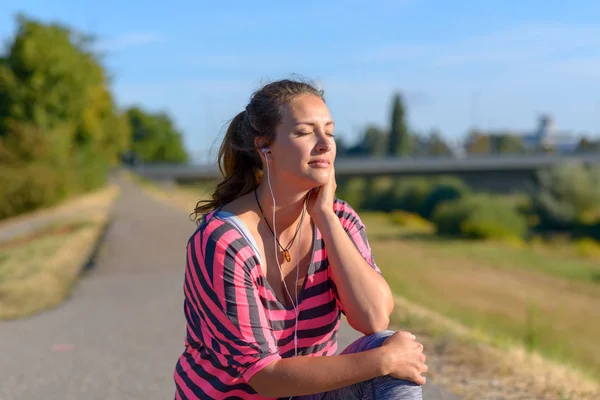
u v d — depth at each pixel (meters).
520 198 74.25
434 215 44.62
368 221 52.31
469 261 29.73
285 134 2.14
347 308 2.19
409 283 18.14
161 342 5.69
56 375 4.76
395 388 2.03
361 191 79.62
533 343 6.20
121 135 59.28
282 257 2.22
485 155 102.06
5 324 6.71
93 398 4.20
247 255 2.10
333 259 2.19
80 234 15.46
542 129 191.50
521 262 30.48
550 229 53.03
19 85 40.31
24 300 7.84
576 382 4.21
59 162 38.47
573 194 54.12
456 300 18.89
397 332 2.09
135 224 18.14
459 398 3.73
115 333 6.12
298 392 2.06
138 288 8.73
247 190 2.31
